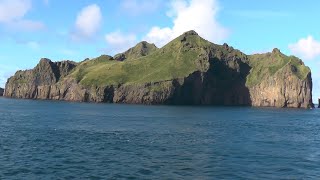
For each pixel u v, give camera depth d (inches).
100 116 6466.5
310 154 2481.5
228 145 2824.8
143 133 3624.5
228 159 2208.4
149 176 1753.2
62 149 2474.2
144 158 2201.0
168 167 1952.5
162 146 2719.0
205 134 3624.5
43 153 2297.0
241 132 3937.0
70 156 2219.5
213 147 2699.3
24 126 4035.4
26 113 6732.3
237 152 2482.8
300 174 1856.5
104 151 2439.7
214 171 1877.5
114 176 1742.1
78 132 3567.9
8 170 1808.6
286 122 5944.9
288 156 2369.6
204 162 2102.6
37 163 1984.5
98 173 1792.6
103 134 3452.3
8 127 3880.4
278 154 2438.5
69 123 4648.1
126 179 1691.7
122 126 4419.3
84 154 2303.2
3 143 2657.5
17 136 3090.6
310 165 2076.8
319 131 4389.8
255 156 2335.1
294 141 3223.4
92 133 3516.2
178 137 3309.5
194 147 2687.0
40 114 6515.8
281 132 4092.0
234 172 1865.2
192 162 2096.5
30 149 2429.9
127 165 1985.7
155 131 3855.8
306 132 4197.8
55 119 5310.0
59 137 3112.7
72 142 2829.7
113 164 2006.6
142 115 7155.5
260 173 1856.5
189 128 4320.9
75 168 1889.8
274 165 2054.6
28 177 1688.0
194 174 1808.6
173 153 2400.3
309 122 6127.0
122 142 2906.0
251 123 5467.5
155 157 2240.4
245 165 2036.2
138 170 1871.3
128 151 2458.2
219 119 6343.5
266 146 2819.9
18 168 1855.3
